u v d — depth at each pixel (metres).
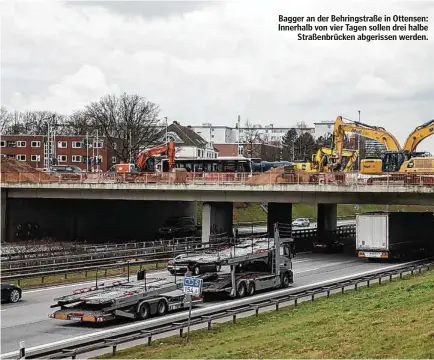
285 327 25.64
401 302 28.50
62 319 28.39
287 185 61.25
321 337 22.38
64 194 70.50
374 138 68.38
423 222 61.28
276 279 38.53
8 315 30.97
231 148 175.12
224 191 64.88
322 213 76.06
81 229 79.75
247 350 21.33
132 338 23.39
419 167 64.75
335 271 48.72
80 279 42.97
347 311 28.16
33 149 135.12
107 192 69.19
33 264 46.94
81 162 134.50
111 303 28.25
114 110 125.31
